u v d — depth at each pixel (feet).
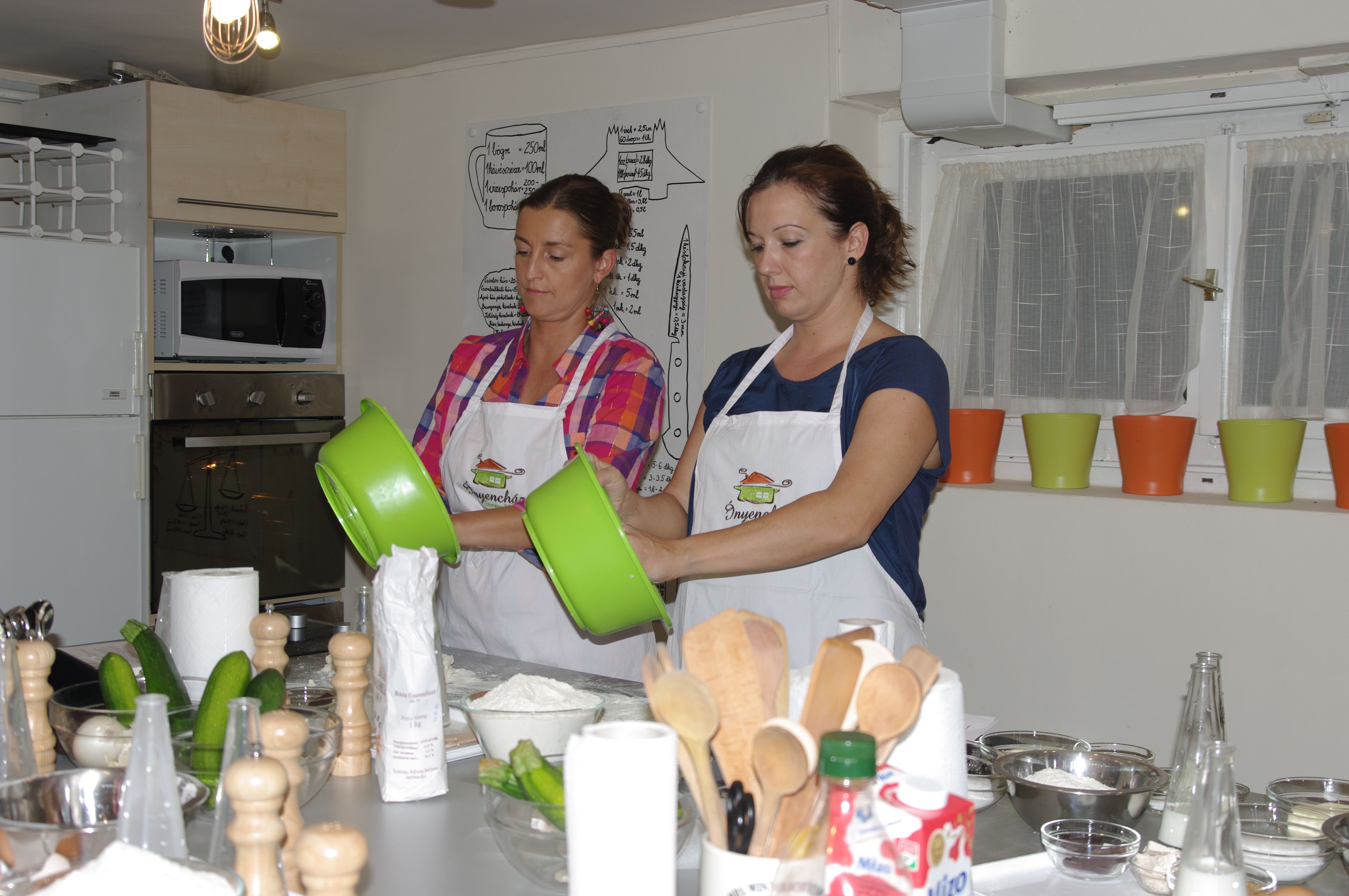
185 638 4.24
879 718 2.41
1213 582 6.99
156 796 2.55
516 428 6.37
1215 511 6.97
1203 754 2.83
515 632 6.23
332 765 3.59
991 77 7.19
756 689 2.47
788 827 2.36
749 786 2.45
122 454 9.61
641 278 9.05
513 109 9.84
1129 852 3.17
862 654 2.42
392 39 9.49
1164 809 3.55
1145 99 7.39
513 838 2.93
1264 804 3.74
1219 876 2.71
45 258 9.05
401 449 4.23
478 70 10.05
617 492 4.99
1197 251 7.58
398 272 10.80
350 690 3.89
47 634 4.58
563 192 6.24
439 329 10.53
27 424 9.07
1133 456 7.47
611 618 3.81
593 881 2.38
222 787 2.61
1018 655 7.76
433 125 10.41
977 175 8.36
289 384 10.63
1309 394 7.20
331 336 11.30
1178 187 7.64
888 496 4.63
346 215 11.19
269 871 2.55
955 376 8.51
